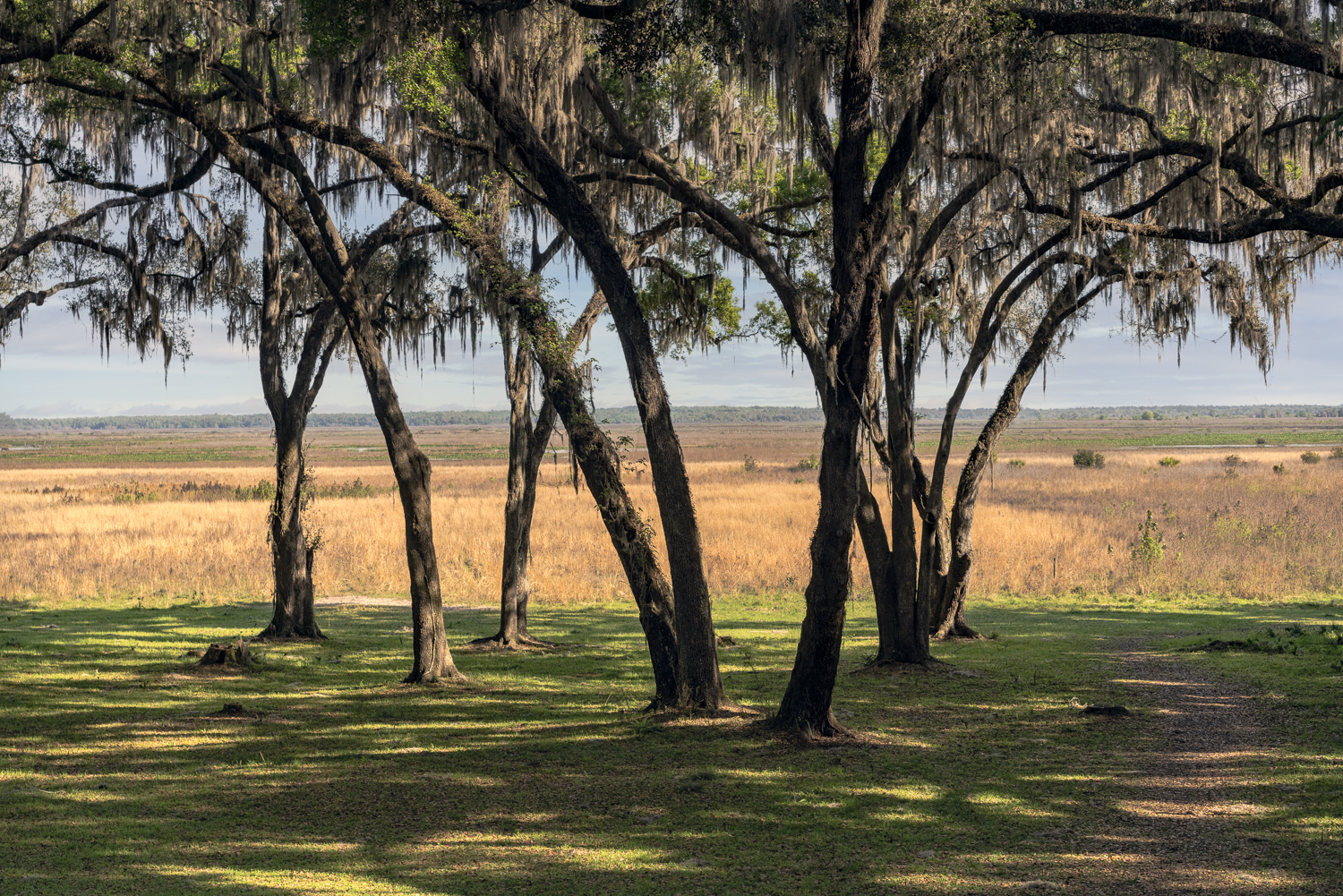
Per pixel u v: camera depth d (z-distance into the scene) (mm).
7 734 9594
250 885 5461
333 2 10273
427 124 13414
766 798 7285
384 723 10320
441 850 6172
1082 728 9766
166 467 98312
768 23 8938
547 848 6215
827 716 9391
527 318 11305
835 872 5703
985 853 6008
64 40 11062
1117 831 6398
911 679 12805
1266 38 8406
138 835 6469
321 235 13156
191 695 11875
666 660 10594
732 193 15570
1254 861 5672
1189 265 14734
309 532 33188
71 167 15562
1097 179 11930
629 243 13938
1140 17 8906
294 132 15445
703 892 5402
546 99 10367
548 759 8609
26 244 15336
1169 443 132625
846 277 8969
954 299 13445
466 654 15469
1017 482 58375
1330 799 6879
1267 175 10820
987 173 11148
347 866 5852
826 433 9008
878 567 14078
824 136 10672
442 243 15422
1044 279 15453
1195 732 9391
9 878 5551
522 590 16484
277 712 10891
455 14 9977
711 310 16703
